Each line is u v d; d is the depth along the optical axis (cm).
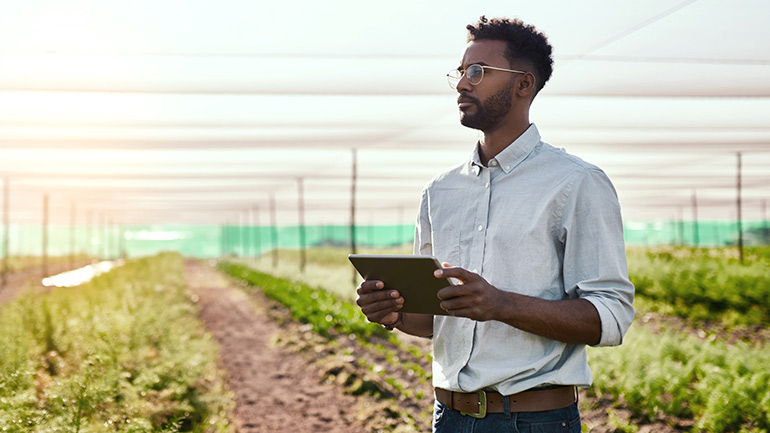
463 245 202
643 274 1237
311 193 2239
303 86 645
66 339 645
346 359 781
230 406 611
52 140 935
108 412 402
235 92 666
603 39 512
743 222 4344
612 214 188
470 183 205
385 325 211
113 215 3678
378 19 462
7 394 372
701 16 462
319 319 995
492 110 196
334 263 3031
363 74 608
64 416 363
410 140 1014
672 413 527
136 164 1253
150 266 2330
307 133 928
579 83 658
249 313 1305
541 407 188
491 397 191
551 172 191
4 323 688
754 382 500
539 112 830
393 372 744
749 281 1005
